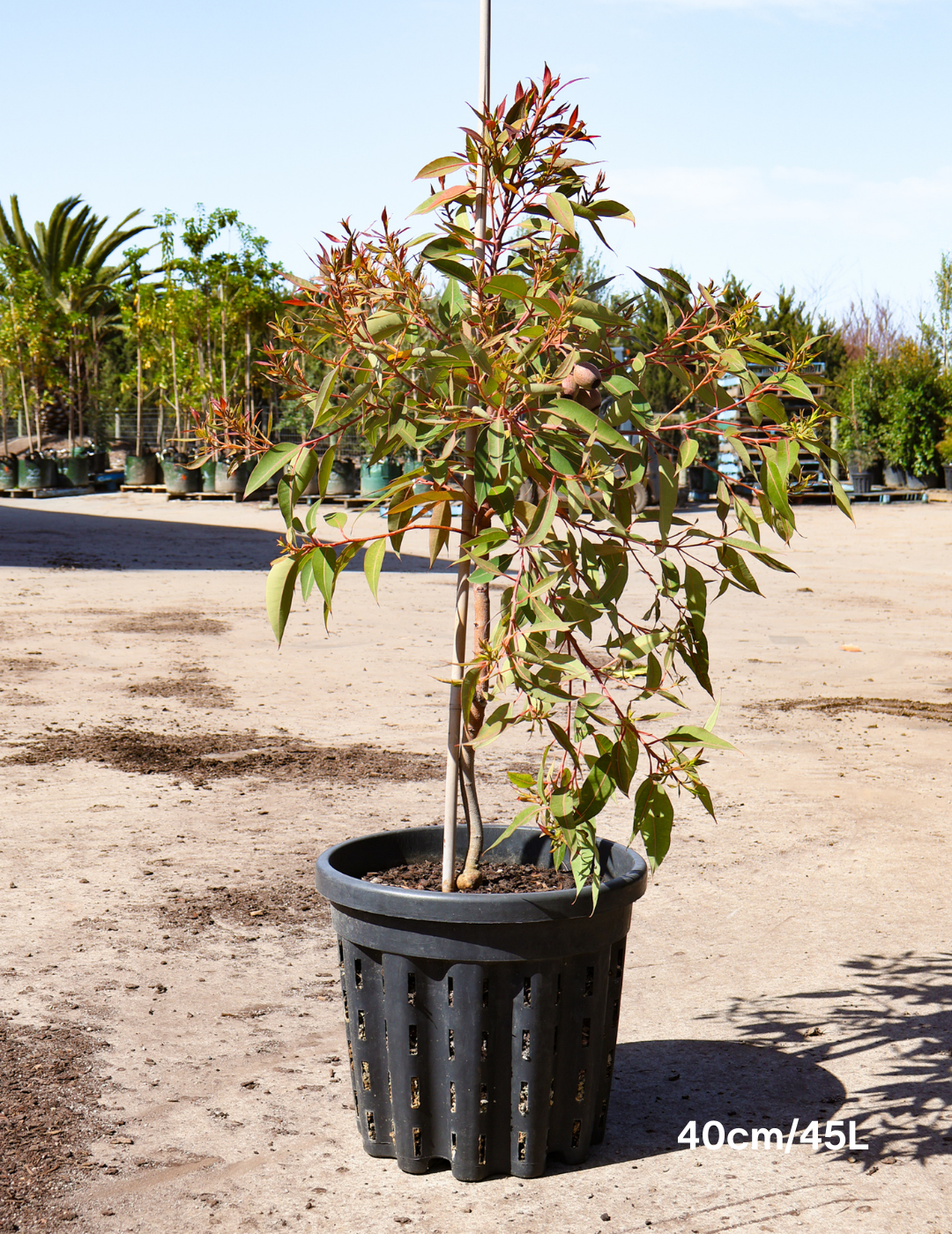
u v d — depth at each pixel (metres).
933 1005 3.58
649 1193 2.56
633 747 2.30
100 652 9.90
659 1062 3.23
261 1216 2.46
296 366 2.42
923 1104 2.98
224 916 4.23
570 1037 2.57
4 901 4.34
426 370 2.35
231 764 6.41
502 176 2.33
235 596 13.65
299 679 8.96
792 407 21.59
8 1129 2.79
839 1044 3.33
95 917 4.20
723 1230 2.42
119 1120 2.85
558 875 2.88
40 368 38.88
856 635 11.55
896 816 5.69
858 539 21.98
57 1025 3.35
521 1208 2.49
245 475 29.77
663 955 4.01
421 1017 2.53
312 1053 3.24
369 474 26.47
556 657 2.25
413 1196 2.54
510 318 2.58
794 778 6.39
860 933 4.18
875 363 34.78
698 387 2.43
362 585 15.16
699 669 2.58
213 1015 3.45
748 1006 3.60
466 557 2.31
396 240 2.22
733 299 2.47
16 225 41.53
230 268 30.72
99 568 16.25
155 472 34.50
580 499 2.23
